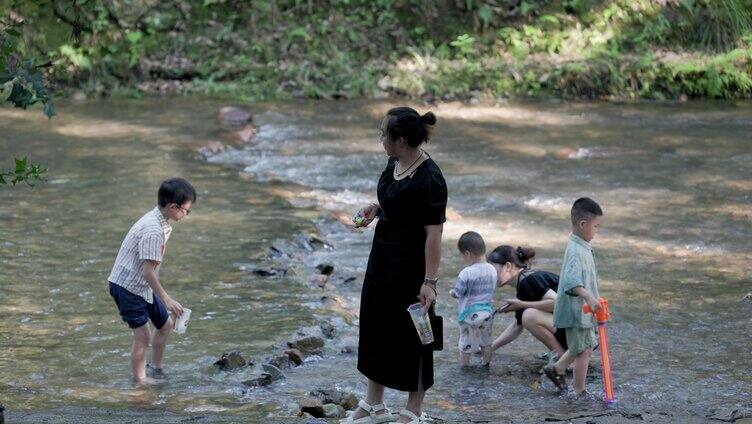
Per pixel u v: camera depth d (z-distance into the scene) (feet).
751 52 86.38
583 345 29.01
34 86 23.40
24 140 67.26
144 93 83.97
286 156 64.90
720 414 27.04
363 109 79.87
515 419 26.20
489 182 58.75
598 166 62.54
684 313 36.91
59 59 82.94
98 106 79.25
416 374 23.99
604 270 42.47
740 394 29.14
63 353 32.40
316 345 33.19
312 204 53.57
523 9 92.02
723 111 79.97
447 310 37.73
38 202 52.49
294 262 43.32
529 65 87.56
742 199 54.75
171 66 86.07
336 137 70.44
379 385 24.70
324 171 61.11
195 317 36.04
